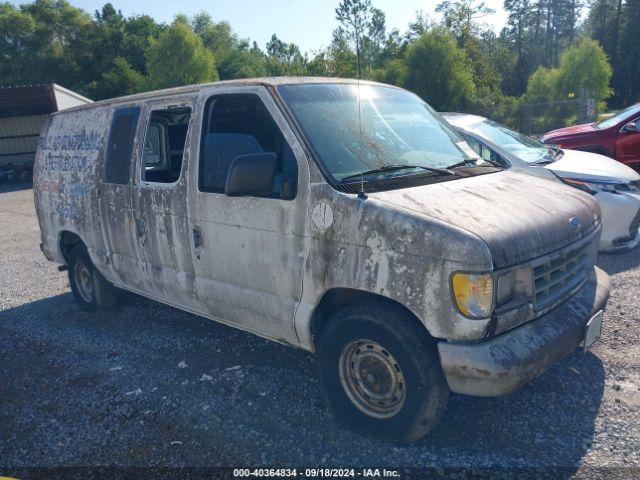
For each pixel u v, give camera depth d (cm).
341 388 344
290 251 351
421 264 293
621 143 965
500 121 2112
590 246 371
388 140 385
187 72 4469
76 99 2541
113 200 496
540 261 307
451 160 399
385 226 304
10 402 422
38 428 381
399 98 448
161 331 539
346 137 363
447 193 330
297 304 355
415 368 302
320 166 336
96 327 564
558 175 658
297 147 347
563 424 343
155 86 4531
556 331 313
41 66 6388
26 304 676
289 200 348
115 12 7838
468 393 295
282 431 354
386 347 312
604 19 7994
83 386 437
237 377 428
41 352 514
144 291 503
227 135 395
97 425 379
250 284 383
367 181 336
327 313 371
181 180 423
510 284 296
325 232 330
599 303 353
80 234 554
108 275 547
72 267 606
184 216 422
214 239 400
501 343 292
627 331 463
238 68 7600
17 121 2605
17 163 2628
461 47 4206
